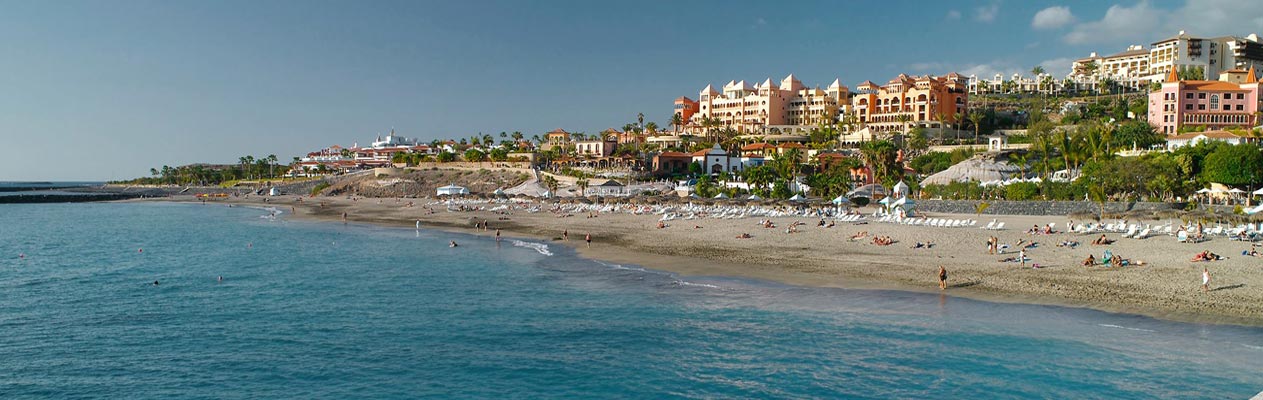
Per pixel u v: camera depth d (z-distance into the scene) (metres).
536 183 165.62
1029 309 37.84
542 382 29.41
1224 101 156.62
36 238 91.88
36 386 29.50
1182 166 95.44
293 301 45.00
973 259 52.88
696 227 81.75
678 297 43.94
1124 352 30.44
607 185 150.38
